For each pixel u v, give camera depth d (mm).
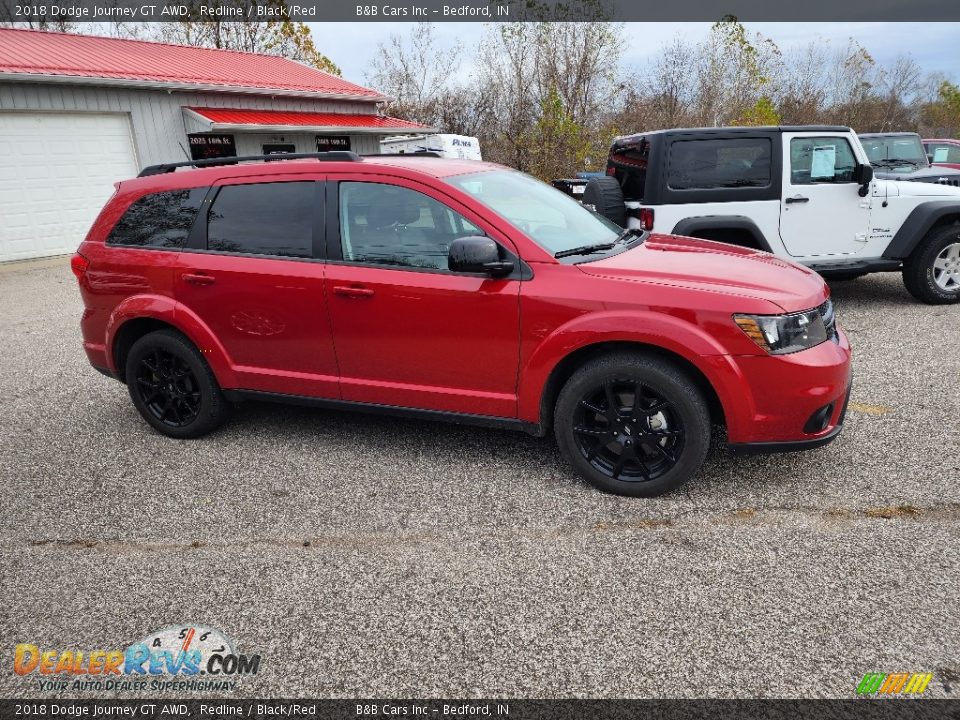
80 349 6961
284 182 4000
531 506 3496
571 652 2469
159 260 4266
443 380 3721
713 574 2867
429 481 3814
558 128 21562
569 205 4355
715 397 3389
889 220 6738
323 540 3275
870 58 30969
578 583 2855
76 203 13469
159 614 2789
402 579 2941
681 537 3150
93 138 13641
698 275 3367
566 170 21578
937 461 3734
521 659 2449
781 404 3195
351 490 3756
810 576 2822
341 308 3805
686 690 2275
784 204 6531
